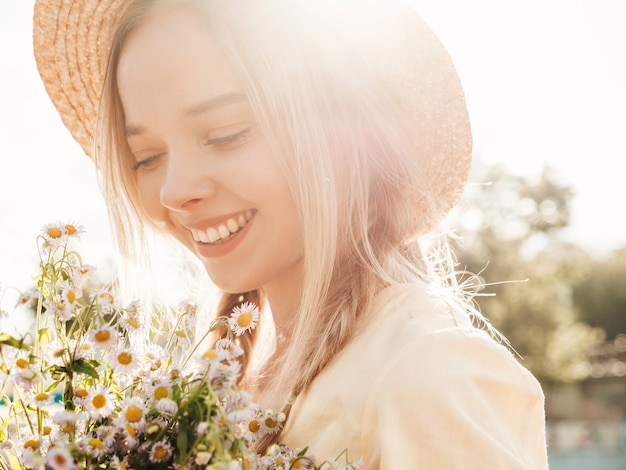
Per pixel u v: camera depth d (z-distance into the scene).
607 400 15.23
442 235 0.95
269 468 0.66
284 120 0.77
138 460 0.62
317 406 0.72
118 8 0.93
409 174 0.85
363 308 0.77
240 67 0.77
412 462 0.66
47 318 0.67
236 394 0.60
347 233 0.81
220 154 0.77
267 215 0.78
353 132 0.82
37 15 1.01
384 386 0.68
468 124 0.93
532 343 11.86
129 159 0.88
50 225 0.69
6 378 0.65
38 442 0.64
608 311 18.00
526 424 0.72
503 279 11.91
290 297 0.84
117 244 0.90
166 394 0.63
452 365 0.68
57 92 1.04
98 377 0.65
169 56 0.77
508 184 14.13
